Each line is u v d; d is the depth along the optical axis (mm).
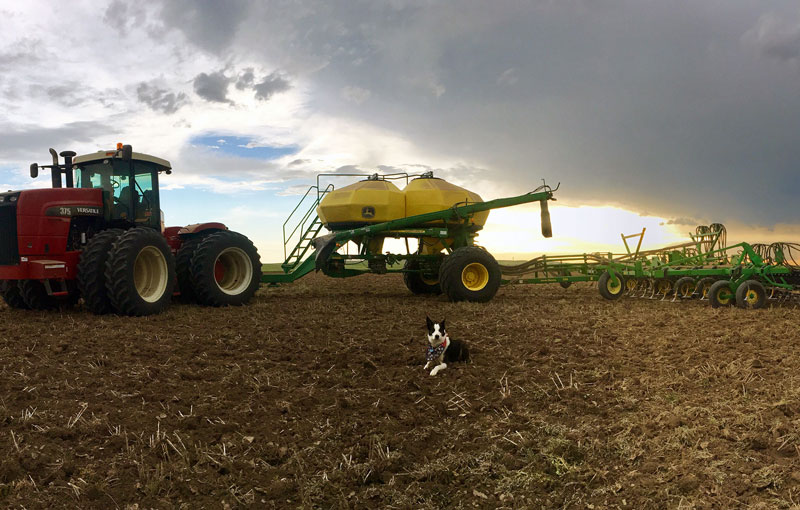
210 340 6395
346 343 6324
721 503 2695
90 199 8320
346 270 11531
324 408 4152
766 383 4602
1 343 6047
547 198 11227
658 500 2760
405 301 10562
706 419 3752
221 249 9492
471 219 11266
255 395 4418
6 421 3697
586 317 8289
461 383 4789
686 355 5617
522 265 11305
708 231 11828
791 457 3168
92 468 3076
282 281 10781
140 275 8586
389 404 4258
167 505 2730
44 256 7836
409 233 11055
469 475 3096
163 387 4555
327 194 11641
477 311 8945
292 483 2959
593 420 3896
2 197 7801
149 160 9117
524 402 4309
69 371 4938
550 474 3090
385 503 2826
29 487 2850
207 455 3246
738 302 9375
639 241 11727
